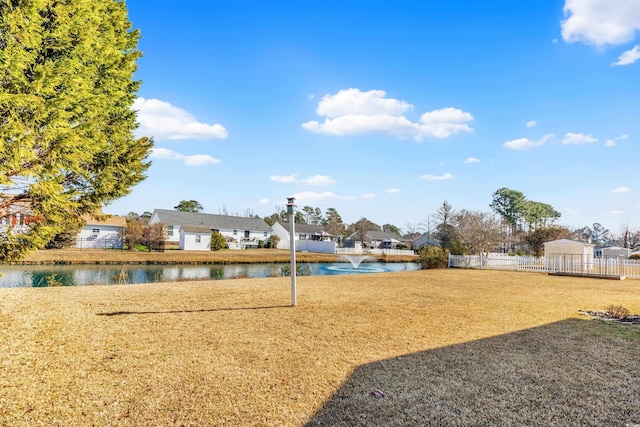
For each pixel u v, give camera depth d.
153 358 4.62
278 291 10.42
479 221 31.52
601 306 8.50
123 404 3.41
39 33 6.05
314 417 3.23
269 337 5.62
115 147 9.41
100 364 4.35
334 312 7.52
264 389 3.79
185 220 46.16
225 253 36.59
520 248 45.09
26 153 5.66
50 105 5.84
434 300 9.18
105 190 9.20
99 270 21.38
